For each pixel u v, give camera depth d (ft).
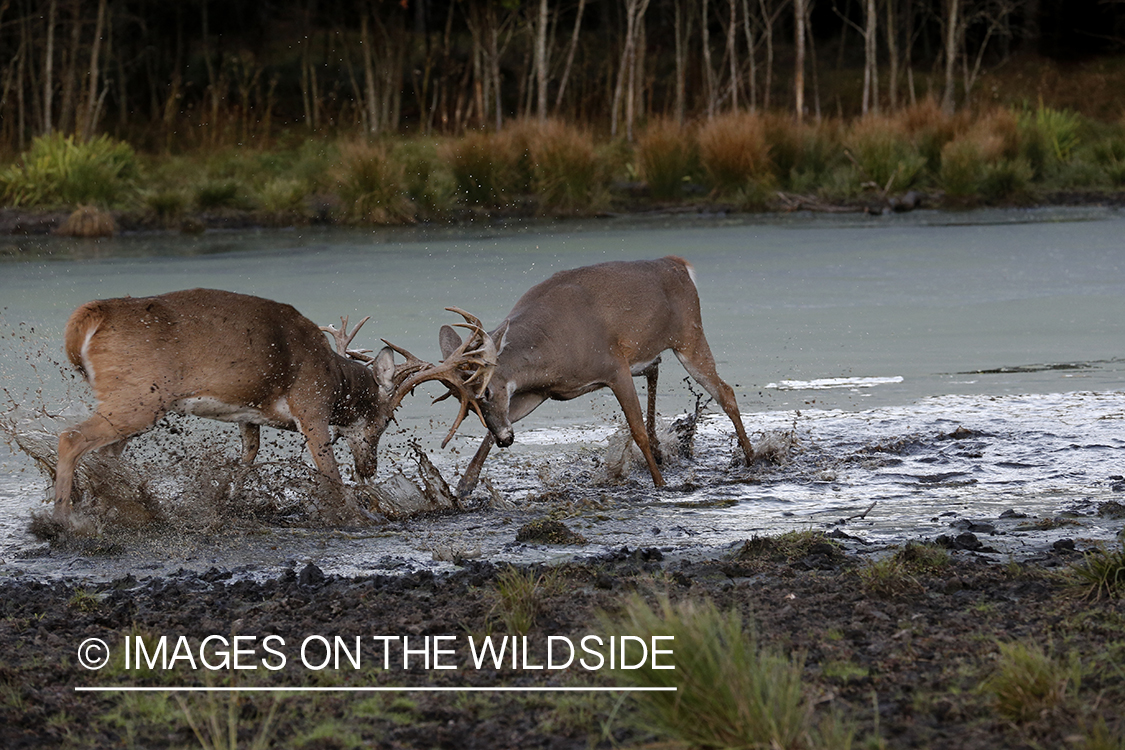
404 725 19.20
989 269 83.61
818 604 24.40
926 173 135.13
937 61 201.67
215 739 18.19
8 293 74.59
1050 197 130.11
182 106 191.93
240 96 189.16
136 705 20.27
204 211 121.80
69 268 87.40
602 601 25.02
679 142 131.23
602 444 43.09
